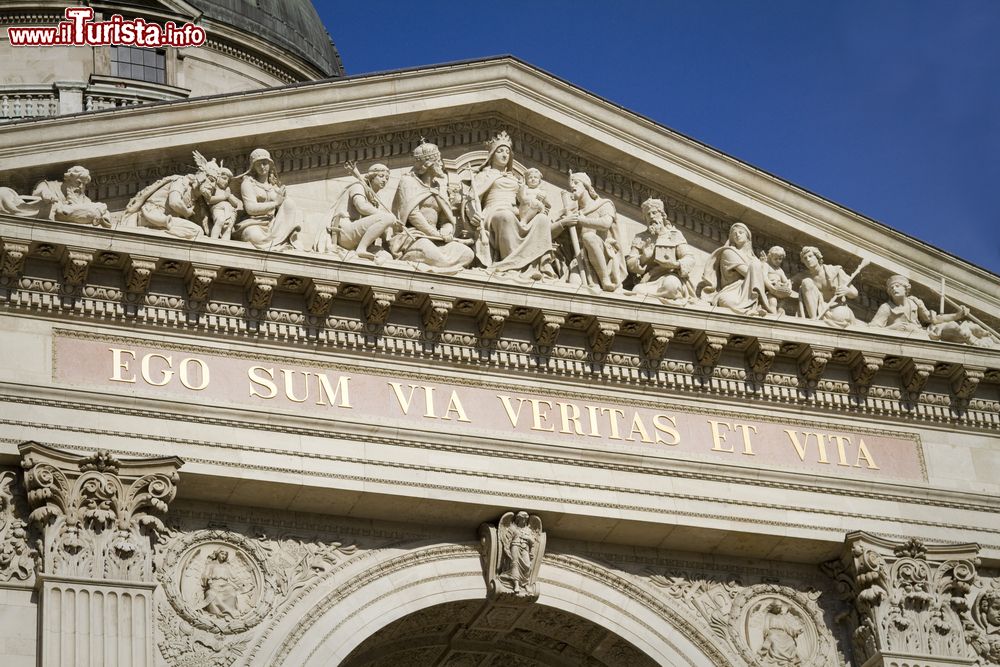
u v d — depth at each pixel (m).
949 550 41.47
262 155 38.97
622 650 40.53
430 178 40.62
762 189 42.97
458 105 41.28
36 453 35.06
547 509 39.03
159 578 36.03
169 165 38.69
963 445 43.22
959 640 40.78
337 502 37.81
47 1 64.81
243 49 68.88
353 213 39.62
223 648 36.09
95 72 63.88
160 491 35.78
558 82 42.09
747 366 41.72
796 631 40.88
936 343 42.62
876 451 42.41
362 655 40.88
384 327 38.97
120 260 36.88
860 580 40.69
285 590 37.16
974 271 44.12
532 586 39.00
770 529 40.53
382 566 38.25
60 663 33.81
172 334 37.47
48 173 37.47
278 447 37.31
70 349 36.59
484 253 40.22
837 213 43.38
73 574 34.59
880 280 43.94
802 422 42.06
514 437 39.28
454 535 39.22
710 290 42.09
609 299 40.09
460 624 40.47
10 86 61.53
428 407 39.00
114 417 36.31
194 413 36.84
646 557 40.62
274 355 38.16
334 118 40.03
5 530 34.97
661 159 42.53
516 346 39.88
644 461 40.03
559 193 42.19
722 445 41.06
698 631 40.09
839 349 41.84
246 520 37.53
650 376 40.91
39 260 36.66
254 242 38.22
